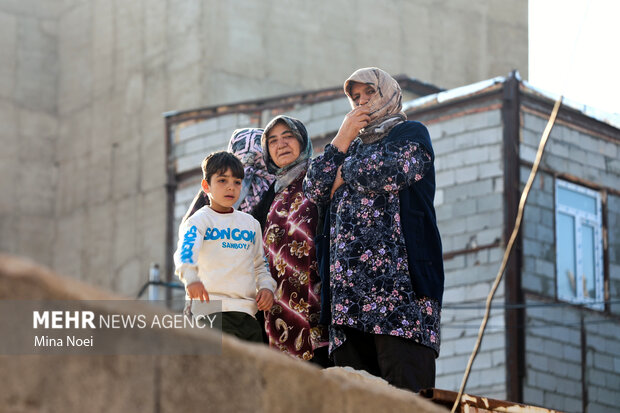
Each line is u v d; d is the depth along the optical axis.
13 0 27.62
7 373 2.83
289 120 5.75
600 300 16.00
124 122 25.56
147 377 3.08
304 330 5.45
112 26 26.25
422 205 5.31
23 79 27.30
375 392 3.91
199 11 23.98
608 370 16.00
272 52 24.05
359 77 5.45
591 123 16.33
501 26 25.91
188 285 4.88
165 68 24.62
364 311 5.08
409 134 5.36
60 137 27.23
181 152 20.39
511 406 4.66
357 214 5.25
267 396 3.42
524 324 15.15
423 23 25.14
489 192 15.53
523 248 15.30
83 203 26.22
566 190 15.91
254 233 5.24
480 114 15.77
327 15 24.50
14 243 26.45
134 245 24.80
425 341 5.09
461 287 15.59
